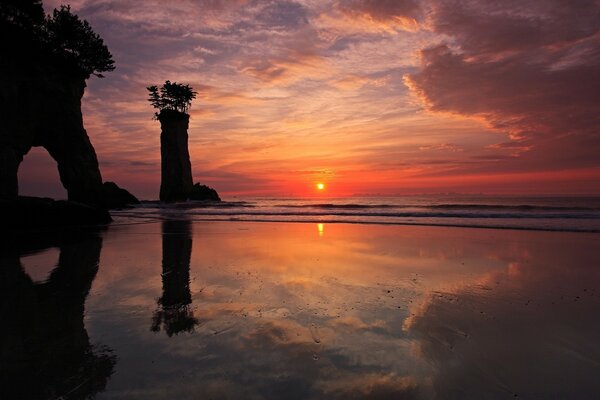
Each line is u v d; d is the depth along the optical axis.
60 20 32.16
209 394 3.02
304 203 57.94
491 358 3.74
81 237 15.20
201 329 4.54
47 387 3.15
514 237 14.12
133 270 8.29
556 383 3.23
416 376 3.35
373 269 8.30
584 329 4.58
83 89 35.84
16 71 27.41
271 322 4.80
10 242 13.57
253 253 10.60
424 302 5.73
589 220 20.31
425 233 15.77
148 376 3.33
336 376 3.34
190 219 25.78
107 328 4.60
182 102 68.62
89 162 36.69
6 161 26.00
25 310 5.38
